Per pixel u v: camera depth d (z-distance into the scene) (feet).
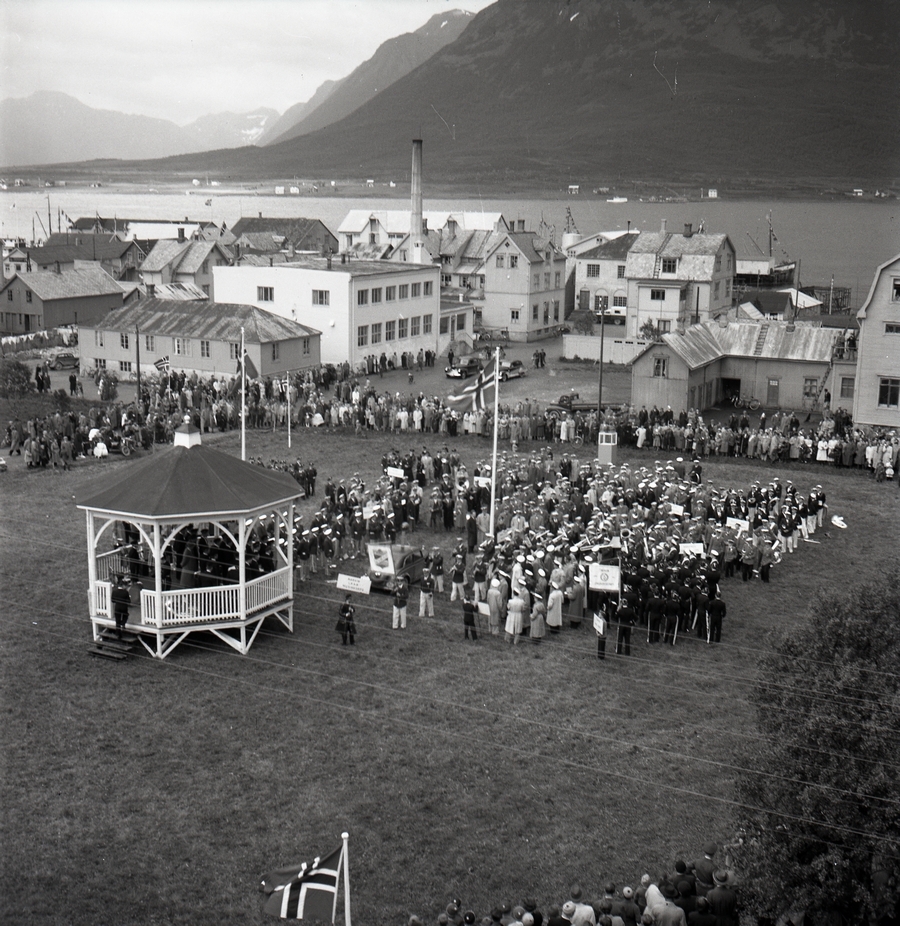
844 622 77.71
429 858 82.38
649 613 123.95
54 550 150.51
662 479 170.50
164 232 640.17
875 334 232.73
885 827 68.44
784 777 72.28
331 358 317.01
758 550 144.56
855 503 184.24
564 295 426.51
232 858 81.87
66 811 87.25
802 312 377.09
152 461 121.19
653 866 81.46
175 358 295.69
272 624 126.62
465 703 106.83
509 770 94.73
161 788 90.74
